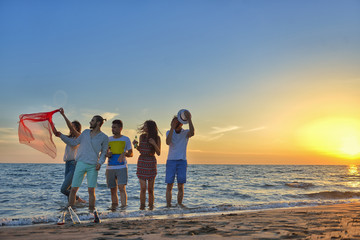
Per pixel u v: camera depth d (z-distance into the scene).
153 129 5.94
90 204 5.34
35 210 5.52
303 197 8.89
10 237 2.61
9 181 14.48
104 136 5.46
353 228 2.93
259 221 3.57
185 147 6.11
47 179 16.48
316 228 2.94
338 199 8.40
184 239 2.46
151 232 2.83
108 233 2.79
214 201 7.68
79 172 5.31
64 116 5.49
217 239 2.44
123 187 5.96
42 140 5.30
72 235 2.70
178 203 6.19
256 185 14.34
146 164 5.86
